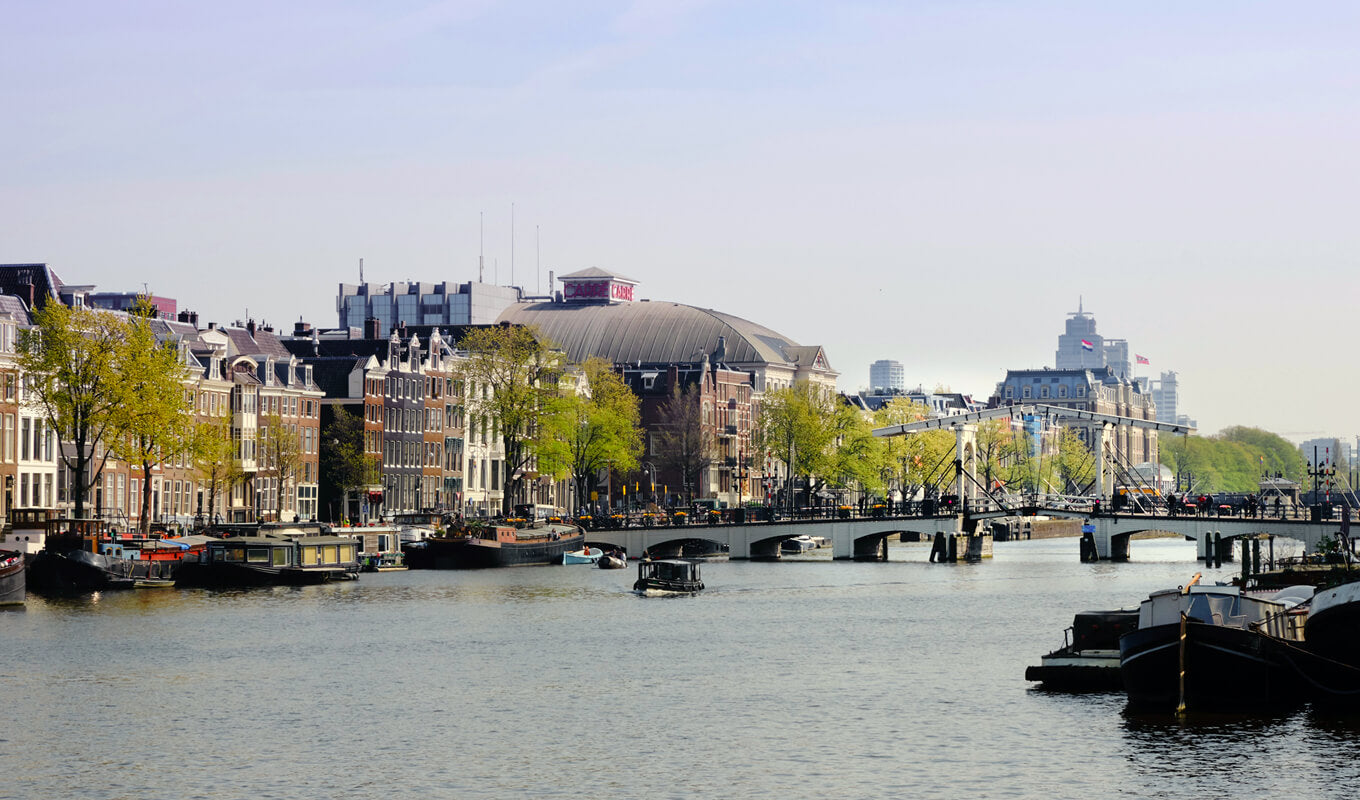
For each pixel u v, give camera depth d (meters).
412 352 175.75
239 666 79.00
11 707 67.44
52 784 54.06
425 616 102.38
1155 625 64.50
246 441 151.62
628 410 184.50
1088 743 58.75
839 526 170.50
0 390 120.50
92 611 100.50
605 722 64.69
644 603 113.75
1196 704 63.72
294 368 160.75
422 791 53.28
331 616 101.38
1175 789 52.50
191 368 139.38
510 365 166.12
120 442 115.62
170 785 53.97
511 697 70.69
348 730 63.00
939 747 59.03
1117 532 167.00
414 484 175.00
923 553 190.38
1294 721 61.81
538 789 53.50
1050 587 129.12
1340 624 62.66
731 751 59.00
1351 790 52.09
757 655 84.38
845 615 105.38
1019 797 51.91
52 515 121.31
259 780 54.69
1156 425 173.38
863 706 67.81
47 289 140.25
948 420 180.00
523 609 108.12
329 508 164.88
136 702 68.75
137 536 119.19
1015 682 73.69
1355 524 150.00
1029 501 196.50
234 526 128.12
